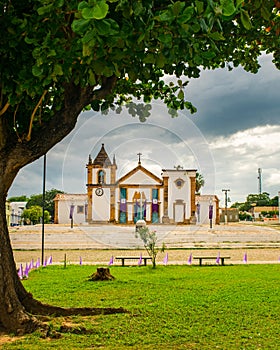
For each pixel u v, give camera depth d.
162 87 7.01
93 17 2.29
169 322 5.68
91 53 3.09
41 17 3.58
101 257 16.02
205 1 2.89
